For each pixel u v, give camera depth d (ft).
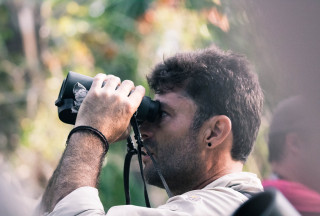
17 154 25.17
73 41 28.14
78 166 8.34
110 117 8.71
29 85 28.17
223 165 9.00
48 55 28.50
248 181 8.79
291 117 11.16
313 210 11.14
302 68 6.49
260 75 12.29
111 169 23.88
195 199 8.11
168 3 25.03
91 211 7.79
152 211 7.86
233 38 16.44
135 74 26.21
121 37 27.37
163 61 9.66
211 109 9.00
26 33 28.50
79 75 9.30
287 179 11.51
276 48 6.72
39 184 24.22
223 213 7.99
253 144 9.37
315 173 11.12
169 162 9.06
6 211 4.77
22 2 28.71
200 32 20.94
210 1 19.72
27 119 26.76
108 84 9.00
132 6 26.76
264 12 7.03
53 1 28.94
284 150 11.68
